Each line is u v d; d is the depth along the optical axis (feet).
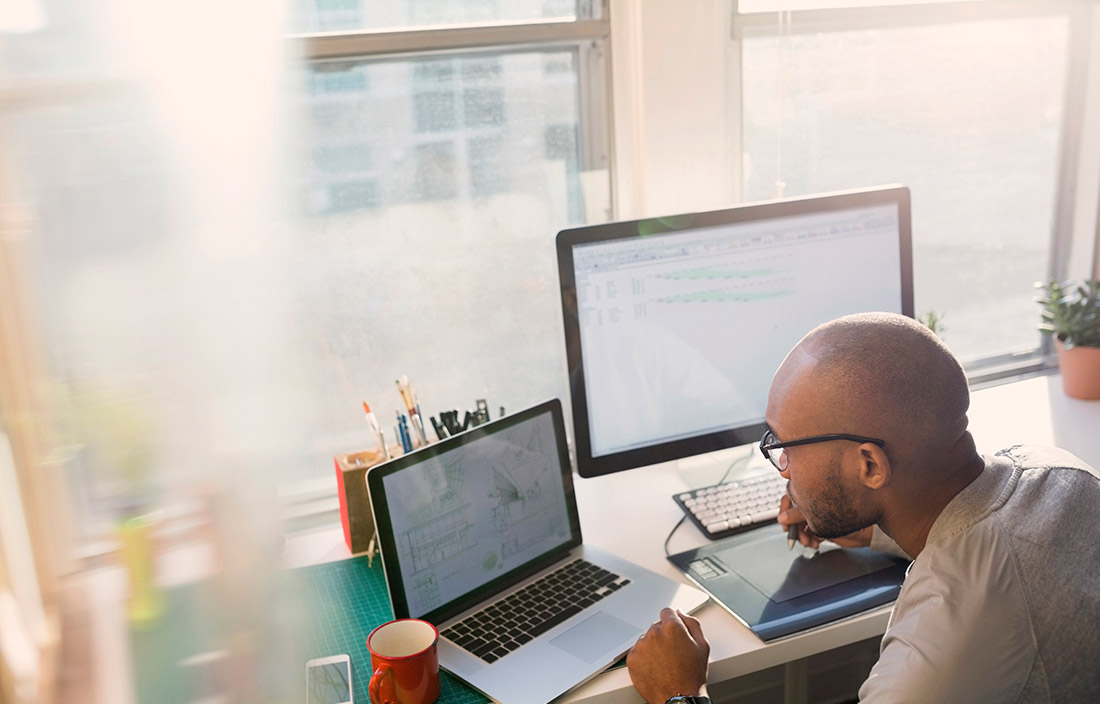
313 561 4.35
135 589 2.37
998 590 2.75
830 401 2.96
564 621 3.67
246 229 2.52
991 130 5.87
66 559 2.30
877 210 4.64
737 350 4.56
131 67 2.29
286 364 4.65
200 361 2.45
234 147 2.48
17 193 2.18
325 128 4.56
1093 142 6.07
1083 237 6.25
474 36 4.65
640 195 5.12
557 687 3.27
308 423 4.80
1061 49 5.86
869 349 2.93
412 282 4.93
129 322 2.34
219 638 2.52
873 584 3.76
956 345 6.24
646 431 4.50
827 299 4.65
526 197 5.05
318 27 4.43
